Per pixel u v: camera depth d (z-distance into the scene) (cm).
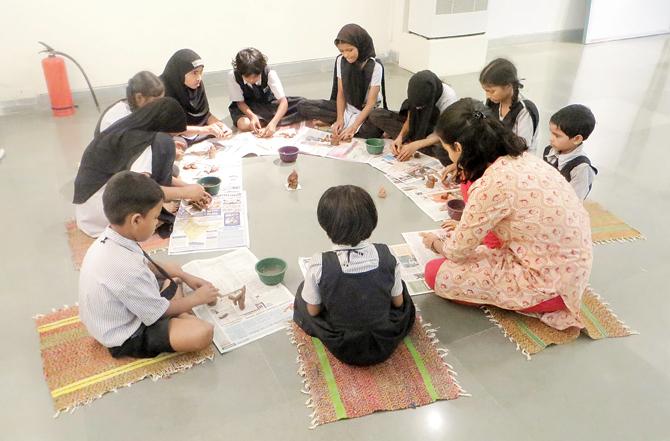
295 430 151
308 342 179
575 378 170
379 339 161
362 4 485
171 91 322
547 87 444
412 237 234
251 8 439
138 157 224
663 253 229
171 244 228
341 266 154
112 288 159
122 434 149
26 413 155
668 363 175
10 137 344
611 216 255
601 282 211
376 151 313
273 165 302
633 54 544
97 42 397
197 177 282
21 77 383
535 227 170
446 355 177
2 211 256
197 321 172
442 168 297
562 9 582
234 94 345
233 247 227
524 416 157
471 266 188
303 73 487
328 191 158
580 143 227
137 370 168
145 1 399
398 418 155
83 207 231
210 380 166
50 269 216
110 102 414
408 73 491
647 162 315
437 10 457
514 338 183
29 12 369
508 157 173
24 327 186
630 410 159
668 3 598
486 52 504
